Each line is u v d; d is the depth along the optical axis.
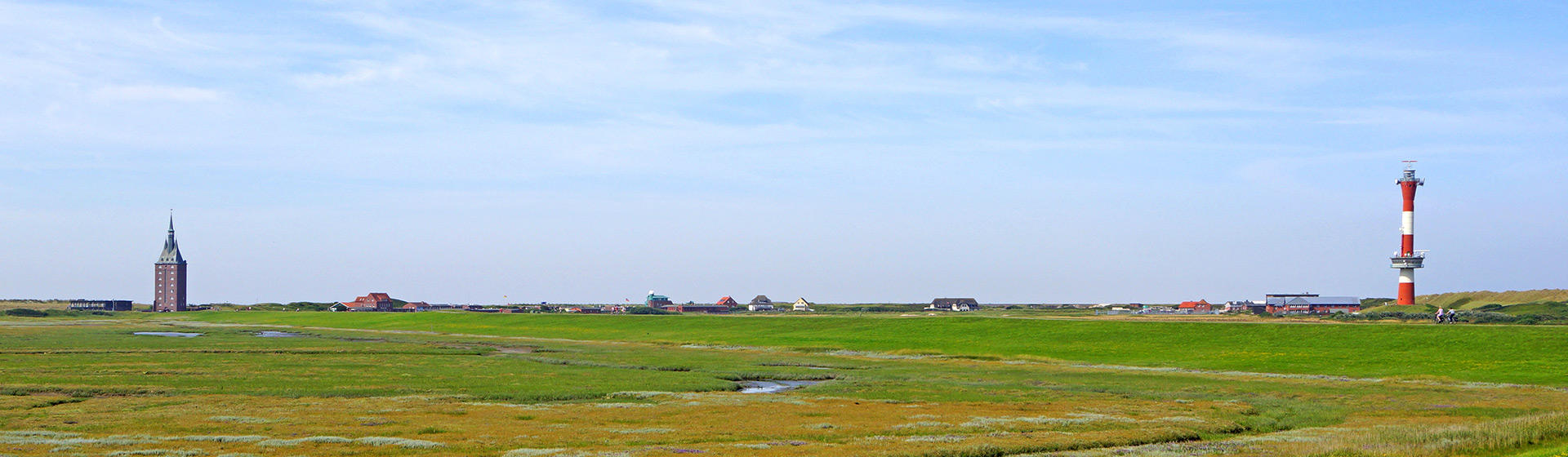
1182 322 141.00
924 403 66.25
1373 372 92.12
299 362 99.19
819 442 47.47
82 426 50.31
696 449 44.50
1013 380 85.81
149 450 41.75
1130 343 125.00
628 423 54.34
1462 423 57.75
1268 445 46.78
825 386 79.00
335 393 68.81
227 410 58.03
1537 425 44.44
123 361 98.44
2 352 111.06
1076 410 62.47
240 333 187.12
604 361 108.62
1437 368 92.62
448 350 127.88
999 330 144.25
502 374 87.50
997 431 52.50
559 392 71.00
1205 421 57.28
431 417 55.44
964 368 100.88
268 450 42.81
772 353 125.44
